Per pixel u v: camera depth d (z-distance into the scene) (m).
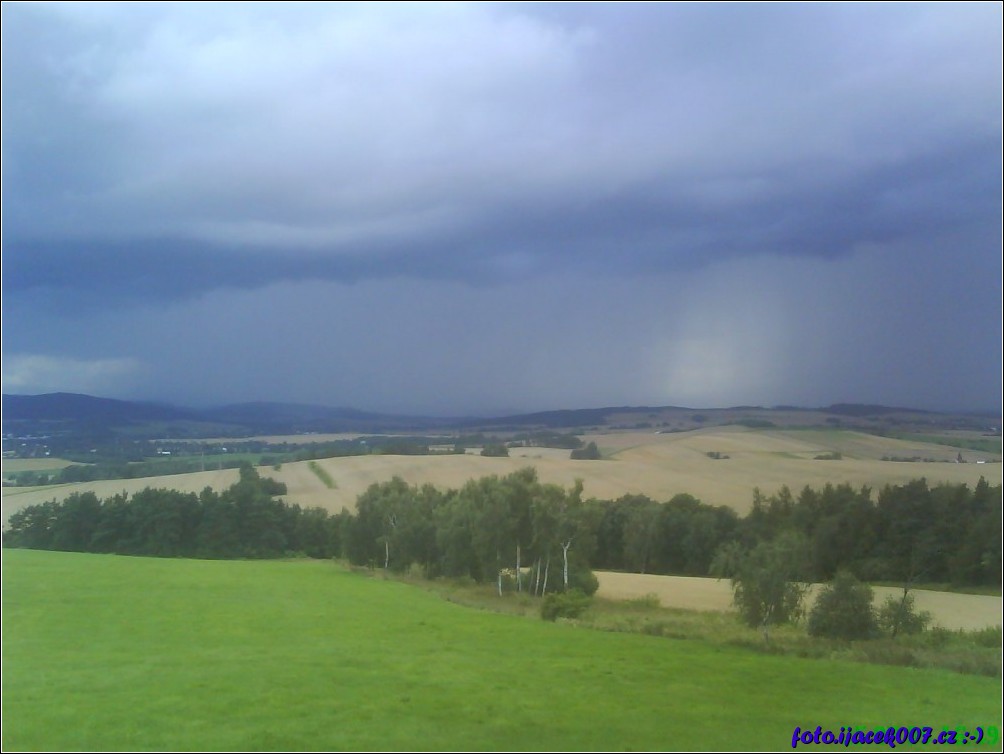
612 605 46.62
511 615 42.19
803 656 30.52
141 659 29.30
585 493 61.78
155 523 75.38
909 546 50.44
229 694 23.84
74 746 19.17
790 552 36.50
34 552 70.62
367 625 37.91
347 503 74.44
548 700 23.47
